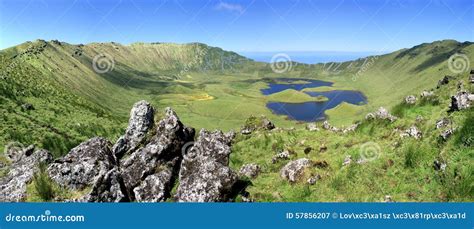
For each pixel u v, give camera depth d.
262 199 23.64
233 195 23.92
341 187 23.42
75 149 25.81
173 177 26.78
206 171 23.58
